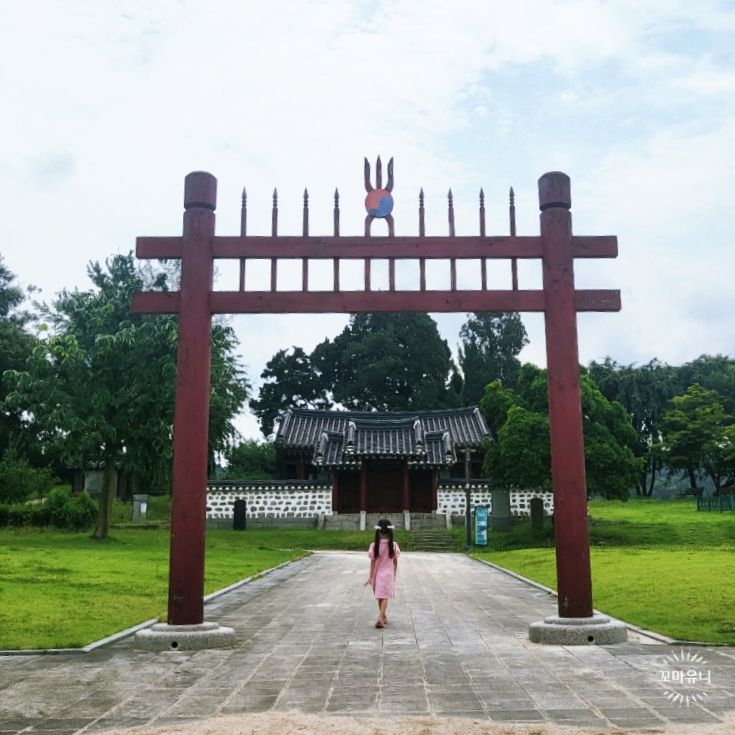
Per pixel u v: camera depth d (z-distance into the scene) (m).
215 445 38.34
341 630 11.65
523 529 38.34
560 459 10.68
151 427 29.97
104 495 31.17
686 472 60.62
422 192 11.50
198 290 11.05
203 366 10.91
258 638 10.92
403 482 43.28
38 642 10.23
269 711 6.77
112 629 11.36
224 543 34.69
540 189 11.37
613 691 7.43
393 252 11.27
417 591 17.56
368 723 6.30
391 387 65.12
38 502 42.06
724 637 10.34
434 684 7.80
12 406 31.00
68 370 30.47
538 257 11.23
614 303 11.18
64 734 6.14
